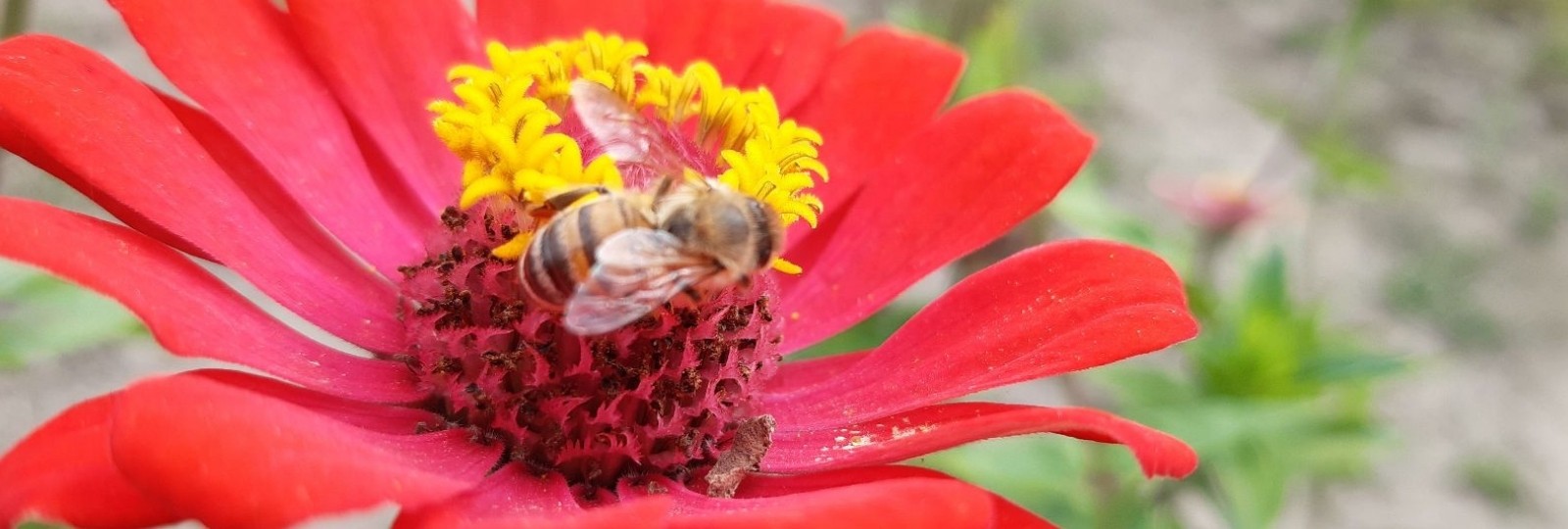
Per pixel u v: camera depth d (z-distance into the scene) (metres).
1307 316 0.16
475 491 0.11
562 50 0.12
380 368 0.11
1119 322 0.11
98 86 0.11
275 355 0.11
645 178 0.11
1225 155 0.30
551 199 0.11
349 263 0.12
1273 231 0.28
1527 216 0.32
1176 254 0.17
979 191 0.12
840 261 0.13
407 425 0.11
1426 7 0.36
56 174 0.11
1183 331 0.11
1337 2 0.36
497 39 0.13
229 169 0.12
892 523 0.10
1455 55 0.36
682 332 0.11
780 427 0.12
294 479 0.09
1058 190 0.12
